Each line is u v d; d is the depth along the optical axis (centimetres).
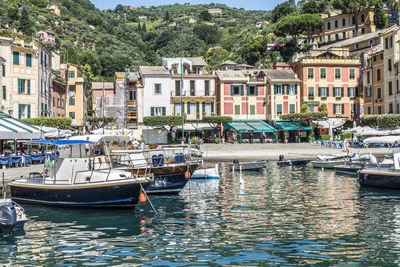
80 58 13412
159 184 2611
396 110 6500
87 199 2131
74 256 1372
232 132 7262
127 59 14675
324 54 7788
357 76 7762
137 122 7188
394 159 2875
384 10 11388
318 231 1650
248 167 4119
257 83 7600
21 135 3469
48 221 1884
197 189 2867
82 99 7469
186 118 7212
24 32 10938
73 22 17462
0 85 4722
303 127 7119
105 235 1631
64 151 2345
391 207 2139
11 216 1642
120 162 2634
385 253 1364
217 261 1301
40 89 5375
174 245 1482
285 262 1286
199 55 17450
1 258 1358
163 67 7744
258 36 12238
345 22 11419
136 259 1333
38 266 1282
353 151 5675
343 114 7688
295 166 4559
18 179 2436
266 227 1722
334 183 3114
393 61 6556
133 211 2097
